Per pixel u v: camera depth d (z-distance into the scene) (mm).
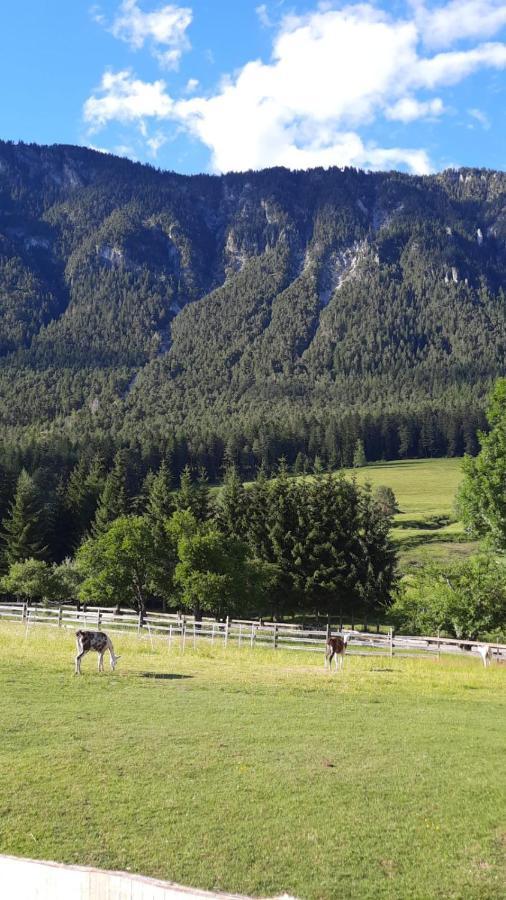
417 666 27703
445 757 13117
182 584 49125
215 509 74750
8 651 26844
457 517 39625
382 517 63812
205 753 13148
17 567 61094
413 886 8312
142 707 17000
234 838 9492
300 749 13516
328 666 25766
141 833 9648
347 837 9562
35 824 9914
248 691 19625
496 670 26938
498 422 37156
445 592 40250
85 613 40125
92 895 6238
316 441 197625
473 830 9836
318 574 58344
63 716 15812
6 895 6555
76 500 88812
